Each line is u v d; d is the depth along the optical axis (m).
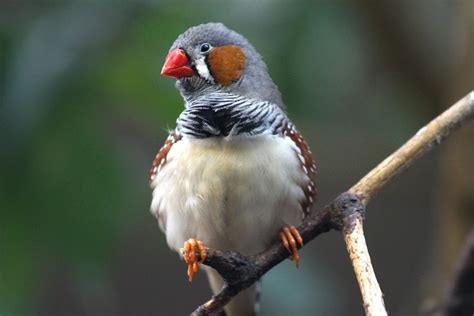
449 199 11.18
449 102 11.67
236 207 8.30
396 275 15.55
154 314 15.52
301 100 11.24
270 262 7.70
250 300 9.52
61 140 10.64
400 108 12.52
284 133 8.36
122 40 10.68
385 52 12.16
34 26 10.49
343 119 13.17
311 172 8.59
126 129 11.59
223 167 8.16
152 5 10.91
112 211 10.73
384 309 6.34
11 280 10.59
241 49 8.75
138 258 15.33
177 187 8.39
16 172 10.41
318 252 15.38
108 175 10.75
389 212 15.66
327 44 11.34
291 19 11.19
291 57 11.19
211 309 7.41
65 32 10.48
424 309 9.36
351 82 11.87
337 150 14.82
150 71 10.95
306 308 10.60
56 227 10.59
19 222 10.54
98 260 10.66
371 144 14.62
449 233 11.10
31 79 10.25
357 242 7.03
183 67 8.76
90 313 14.76
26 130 10.20
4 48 10.39
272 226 8.45
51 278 14.30
